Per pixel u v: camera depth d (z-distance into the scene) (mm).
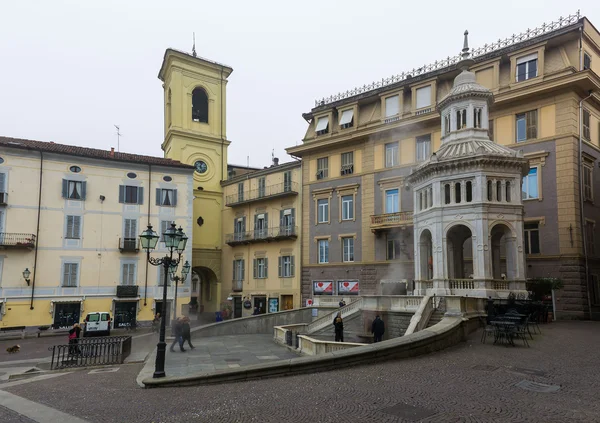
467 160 23188
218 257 50062
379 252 36312
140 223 41812
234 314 47094
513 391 9242
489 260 22500
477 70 32406
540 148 29078
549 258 27812
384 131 36719
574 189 27547
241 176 48531
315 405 8773
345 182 39406
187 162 49531
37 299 36969
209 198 50438
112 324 39156
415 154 35188
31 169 38094
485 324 18906
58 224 38562
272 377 11859
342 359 12008
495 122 31234
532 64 29875
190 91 50938
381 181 36719
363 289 36938
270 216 45250
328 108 41281
